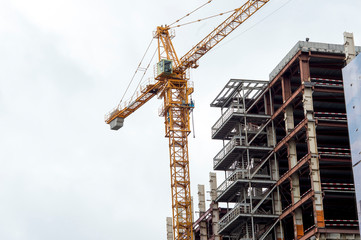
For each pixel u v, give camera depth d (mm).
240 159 161875
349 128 130500
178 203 188125
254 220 154750
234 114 159750
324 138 151875
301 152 158375
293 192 149000
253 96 166375
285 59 155375
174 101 194250
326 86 148500
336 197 146375
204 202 183375
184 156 192000
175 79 195875
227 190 160750
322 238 139625
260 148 158250
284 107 154250
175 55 199875
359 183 126875
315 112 147375
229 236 162250
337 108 154750
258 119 161500
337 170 148250
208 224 178625
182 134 193625
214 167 166750
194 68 196125
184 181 190250
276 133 163375
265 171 160625
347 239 140000
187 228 186125
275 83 158625
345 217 152750
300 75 154500
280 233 153000
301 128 147750
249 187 155500
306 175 153375
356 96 129875
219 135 168125
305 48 149625
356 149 128500
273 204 155000
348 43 146125
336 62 151750
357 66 130250
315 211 141250
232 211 157250
